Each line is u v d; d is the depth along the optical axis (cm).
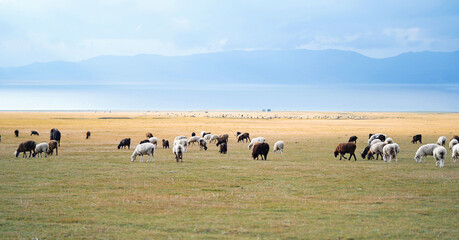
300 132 9512
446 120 18038
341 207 2094
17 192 2453
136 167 3503
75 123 12625
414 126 12112
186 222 1811
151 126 11544
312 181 2848
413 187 2614
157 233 1642
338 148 4134
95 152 4875
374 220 1844
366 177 2992
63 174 3108
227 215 1938
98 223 1795
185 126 11731
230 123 14012
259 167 3519
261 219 1862
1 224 1770
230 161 3956
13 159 4062
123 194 2403
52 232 1655
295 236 1608
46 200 2231
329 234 1633
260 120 17488
